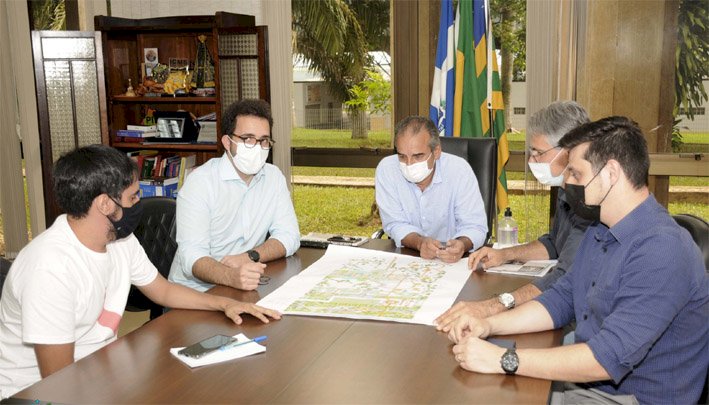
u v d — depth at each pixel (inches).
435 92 159.8
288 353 61.2
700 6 150.7
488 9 155.6
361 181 216.5
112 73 182.9
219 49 169.6
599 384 66.8
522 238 164.9
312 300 75.6
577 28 152.8
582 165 62.9
